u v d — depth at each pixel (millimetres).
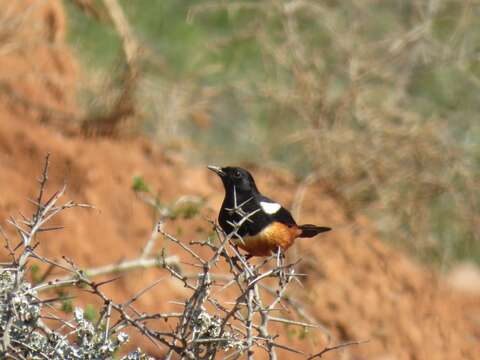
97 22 15750
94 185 12344
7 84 13594
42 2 14891
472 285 14828
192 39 18547
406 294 13758
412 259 15094
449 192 15438
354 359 12328
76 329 6152
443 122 16438
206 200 12609
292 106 15758
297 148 15688
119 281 11102
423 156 15492
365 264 13836
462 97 17719
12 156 12172
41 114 13352
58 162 12383
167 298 11250
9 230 10820
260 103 16938
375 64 16297
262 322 6332
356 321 12797
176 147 14703
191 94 16250
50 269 9102
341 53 16484
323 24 17156
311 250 13406
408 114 16062
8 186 11594
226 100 17250
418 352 12984
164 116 15234
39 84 13961
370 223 15039
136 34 17469
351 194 15023
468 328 13805
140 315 6137
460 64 17172
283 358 11258
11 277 6035
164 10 19016
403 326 13148
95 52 16453
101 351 6070
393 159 15367
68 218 11609
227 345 6297
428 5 17625
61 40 15047
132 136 13828
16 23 14203
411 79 17266
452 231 15859
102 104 13641
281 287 6402
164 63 16422
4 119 12625
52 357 6031
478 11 17891
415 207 15234
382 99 16578
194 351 6215
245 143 16594
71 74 14672
